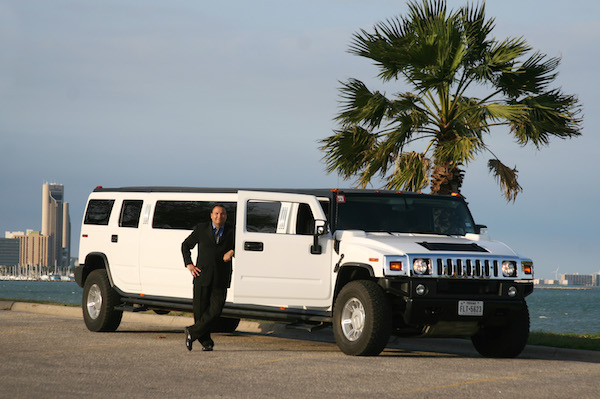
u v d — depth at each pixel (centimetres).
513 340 1794
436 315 1705
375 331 1670
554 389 1309
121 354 1684
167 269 2044
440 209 1950
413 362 1639
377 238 1772
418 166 3122
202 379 1359
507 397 1227
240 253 1806
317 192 1903
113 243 2200
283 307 1827
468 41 3084
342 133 3184
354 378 1392
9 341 1917
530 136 3138
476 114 3023
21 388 1245
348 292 1733
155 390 1242
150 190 2148
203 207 1994
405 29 3188
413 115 3083
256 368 1498
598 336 2252
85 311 2244
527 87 3184
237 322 2311
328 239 1822
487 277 1736
